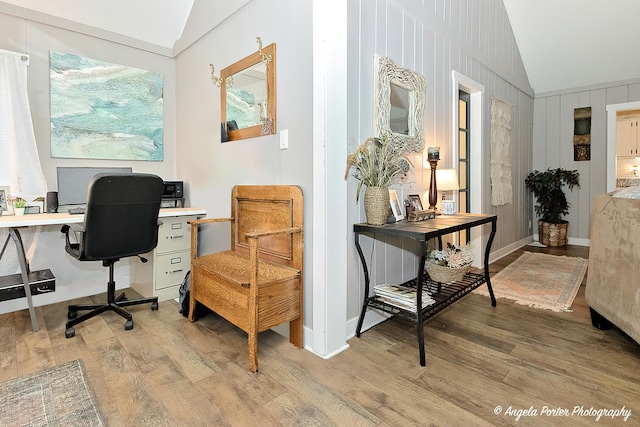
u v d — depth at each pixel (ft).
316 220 6.38
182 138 11.19
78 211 8.66
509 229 15.44
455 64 10.71
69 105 9.45
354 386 5.32
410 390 5.21
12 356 6.21
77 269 9.73
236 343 6.77
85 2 9.23
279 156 7.32
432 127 9.67
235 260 7.53
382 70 7.51
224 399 4.99
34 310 7.88
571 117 17.21
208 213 9.96
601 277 7.02
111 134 10.22
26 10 8.64
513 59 15.49
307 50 6.55
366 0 7.26
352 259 7.09
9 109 8.38
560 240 16.71
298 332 6.64
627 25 13.48
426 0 9.23
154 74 11.05
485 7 12.67
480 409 4.76
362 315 7.14
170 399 4.99
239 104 8.51
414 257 9.09
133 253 7.63
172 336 7.06
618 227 6.44
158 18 10.46
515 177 16.12
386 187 7.13
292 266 6.81
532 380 5.44
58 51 9.21
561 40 14.98
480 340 6.84
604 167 16.47
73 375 5.58
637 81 15.29
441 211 9.55
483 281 8.42
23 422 4.50
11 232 7.33
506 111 14.60
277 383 5.40
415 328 7.48
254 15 7.88
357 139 7.12
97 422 4.51
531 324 7.60
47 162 9.16
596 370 5.71
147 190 7.41
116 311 7.77
